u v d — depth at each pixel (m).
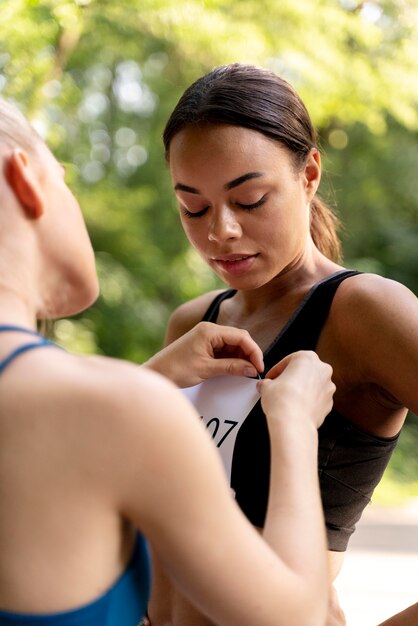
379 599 4.98
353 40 6.60
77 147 10.69
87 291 1.32
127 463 1.10
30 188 1.22
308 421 1.38
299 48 6.01
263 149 1.71
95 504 1.11
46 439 1.10
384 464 1.84
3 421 1.11
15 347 1.15
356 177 12.17
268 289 1.91
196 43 5.93
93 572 1.12
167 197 12.11
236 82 1.75
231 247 1.73
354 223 12.38
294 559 1.19
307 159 1.81
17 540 1.10
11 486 1.10
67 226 1.27
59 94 5.99
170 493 1.11
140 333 11.51
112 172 12.38
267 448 1.71
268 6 5.82
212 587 1.14
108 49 7.48
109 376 1.12
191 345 1.77
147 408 1.10
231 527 1.14
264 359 1.79
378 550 6.25
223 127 1.70
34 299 1.25
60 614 1.10
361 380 1.73
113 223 11.66
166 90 11.23
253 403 1.73
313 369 1.47
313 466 1.31
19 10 4.73
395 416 1.79
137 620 1.20
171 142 1.78
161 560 1.18
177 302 12.30
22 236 1.23
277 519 1.23
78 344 10.48
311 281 1.87
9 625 1.11
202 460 1.13
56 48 5.44
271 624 1.15
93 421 1.10
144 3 5.41
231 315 2.03
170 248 12.20
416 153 12.01
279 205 1.73
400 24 6.58
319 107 6.77
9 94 5.29
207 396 1.80
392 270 12.43
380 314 1.65
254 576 1.14
